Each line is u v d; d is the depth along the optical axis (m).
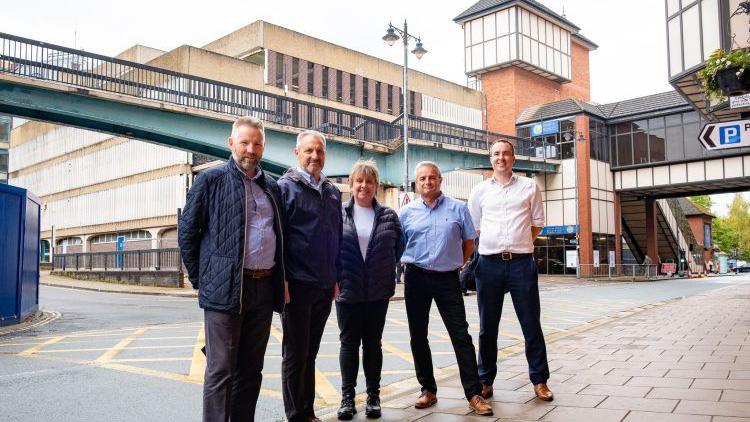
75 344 8.28
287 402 3.92
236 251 3.34
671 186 37.50
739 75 6.86
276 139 21.72
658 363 5.95
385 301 4.35
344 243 4.32
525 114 42.94
